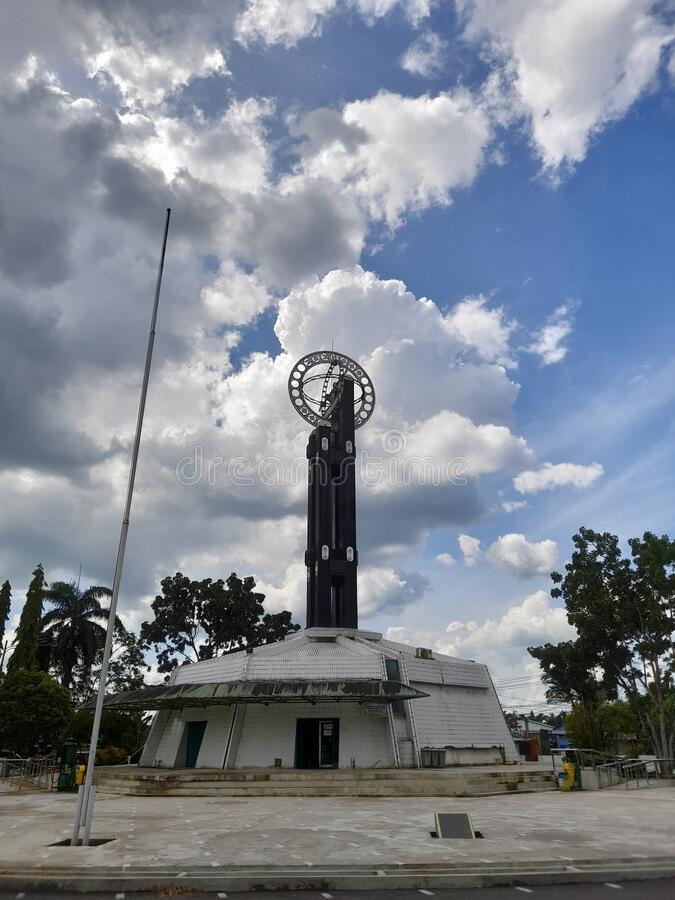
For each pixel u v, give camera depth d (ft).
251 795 97.19
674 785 125.80
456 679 143.23
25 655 198.49
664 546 147.54
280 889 42.01
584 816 71.67
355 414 188.14
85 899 39.88
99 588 221.25
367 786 98.12
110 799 92.38
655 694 151.43
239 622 228.84
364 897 40.40
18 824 66.28
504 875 43.55
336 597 164.04
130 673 233.55
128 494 66.44
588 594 151.64
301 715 125.59
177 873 43.37
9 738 163.94
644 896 40.24
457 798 92.89
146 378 70.64
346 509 168.25
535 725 323.98
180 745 134.31
